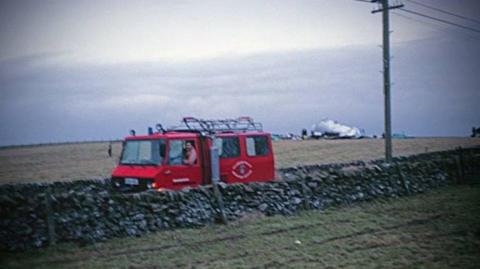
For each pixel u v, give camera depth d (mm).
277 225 13961
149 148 15070
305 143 67688
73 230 11594
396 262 11328
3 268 9812
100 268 10180
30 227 11141
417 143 62625
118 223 12359
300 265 10906
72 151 65812
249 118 17906
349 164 25891
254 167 17016
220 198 14289
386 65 26297
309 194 16547
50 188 17016
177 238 12383
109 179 18844
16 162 47906
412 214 15945
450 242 12938
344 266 10953
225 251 11633
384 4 25984
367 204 17547
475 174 23094
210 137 15727
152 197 13156
